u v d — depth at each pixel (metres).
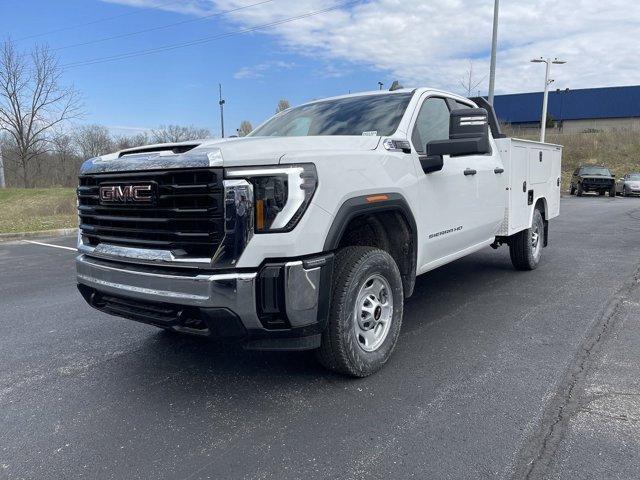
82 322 5.22
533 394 3.35
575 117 71.44
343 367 3.49
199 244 2.96
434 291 6.07
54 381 3.75
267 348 3.14
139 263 3.21
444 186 4.57
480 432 2.90
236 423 3.08
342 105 4.81
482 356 4.01
